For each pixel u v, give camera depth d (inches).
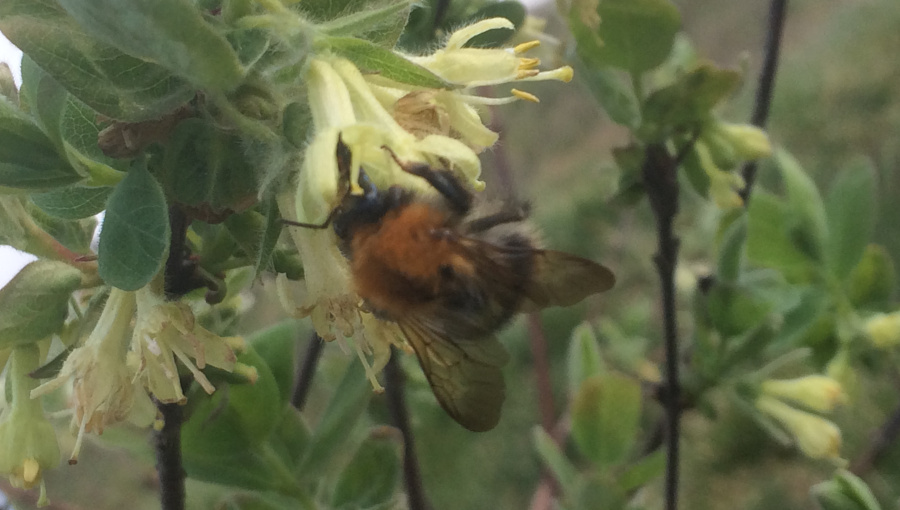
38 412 1.9
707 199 3.0
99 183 1.8
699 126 2.8
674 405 3.0
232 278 2.3
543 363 4.5
